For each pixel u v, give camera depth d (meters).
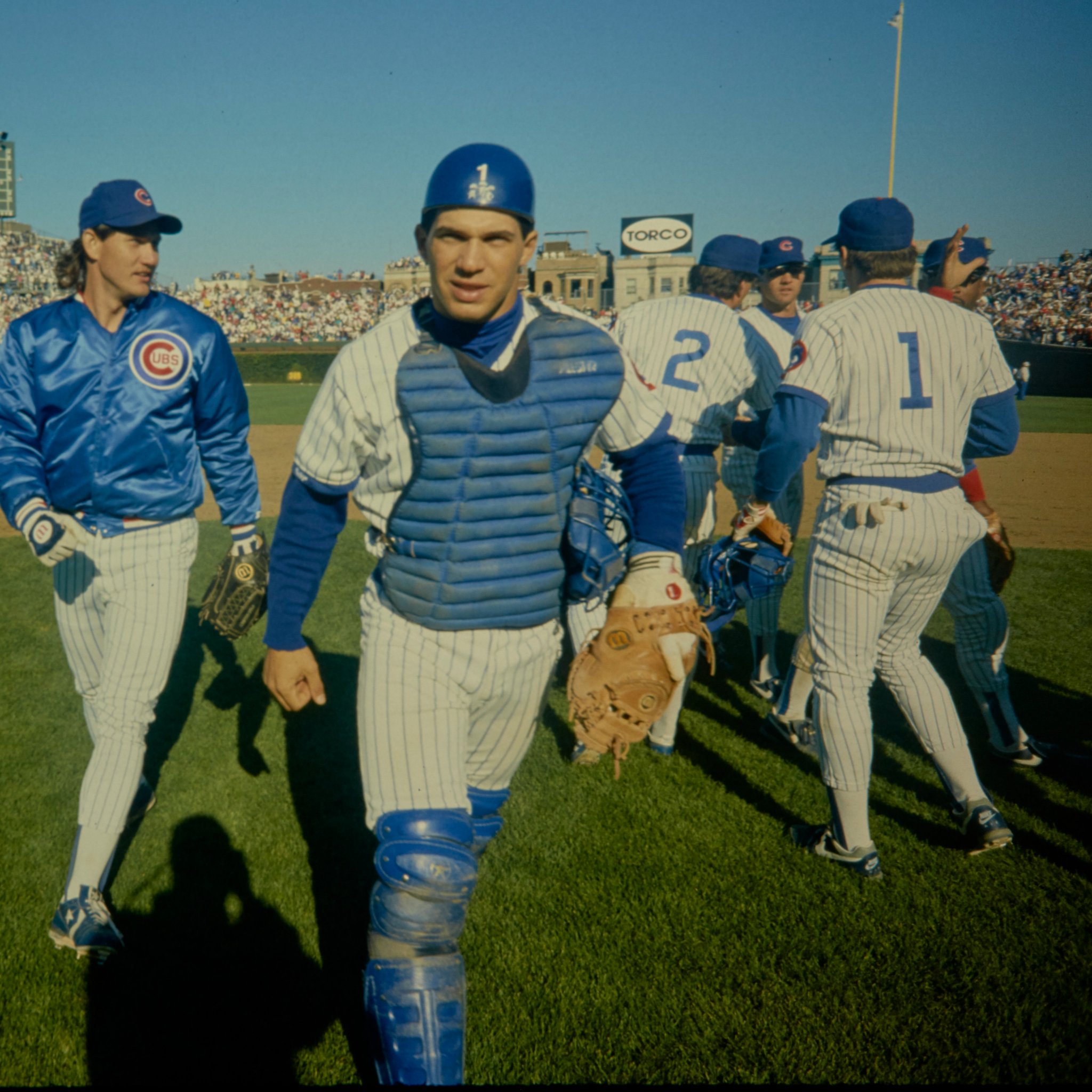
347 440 1.69
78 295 2.42
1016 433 2.84
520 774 3.28
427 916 1.67
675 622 1.81
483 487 1.67
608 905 2.51
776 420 2.63
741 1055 1.99
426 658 1.78
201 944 2.34
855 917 2.47
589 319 1.76
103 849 2.37
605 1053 2.00
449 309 1.57
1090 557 6.71
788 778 3.30
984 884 2.64
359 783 3.18
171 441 2.46
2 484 2.29
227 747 3.44
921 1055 1.99
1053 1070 1.95
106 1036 2.04
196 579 5.83
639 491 1.89
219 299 59.44
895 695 2.82
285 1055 1.99
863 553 2.52
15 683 3.99
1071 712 3.83
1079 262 44.41
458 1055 1.66
